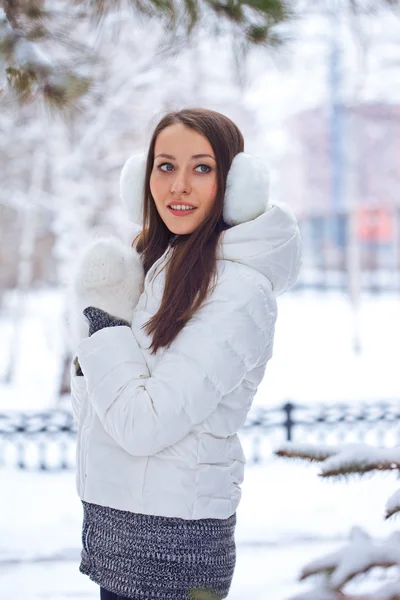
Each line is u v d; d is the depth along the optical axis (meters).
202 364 1.71
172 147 1.93
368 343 17.92
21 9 2.07
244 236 1.85
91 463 1.83
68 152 10.92
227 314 1.76
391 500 1.37
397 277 31.53
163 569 1.75
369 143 20.52
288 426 6.94
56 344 11.10
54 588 3.96
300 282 32.53
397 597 1.23
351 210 17.53
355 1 2.28
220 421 1.81
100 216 11.68
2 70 2.02
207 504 1.77
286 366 14.85
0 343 17.39
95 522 1.85
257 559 4.42
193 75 11.81
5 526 5.23
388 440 7.98
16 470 6.88
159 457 1.76
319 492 5.98
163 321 1.78
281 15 2.05
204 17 2.14
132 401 1.72
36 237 16.91
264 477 6.49
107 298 1.89
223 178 1.92
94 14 2.18
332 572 1.29
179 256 1.84
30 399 11.51
